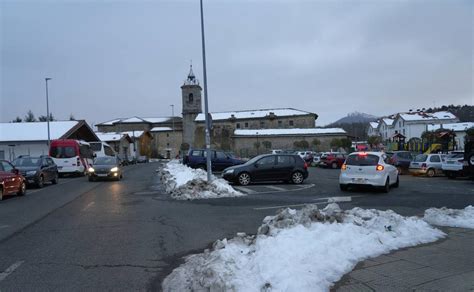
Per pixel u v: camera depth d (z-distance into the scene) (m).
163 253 6.71
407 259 5.93
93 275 5.57
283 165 19.05
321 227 6.84
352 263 5.68
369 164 15.20
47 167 20.69
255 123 98.31
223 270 5.05
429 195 14.27
